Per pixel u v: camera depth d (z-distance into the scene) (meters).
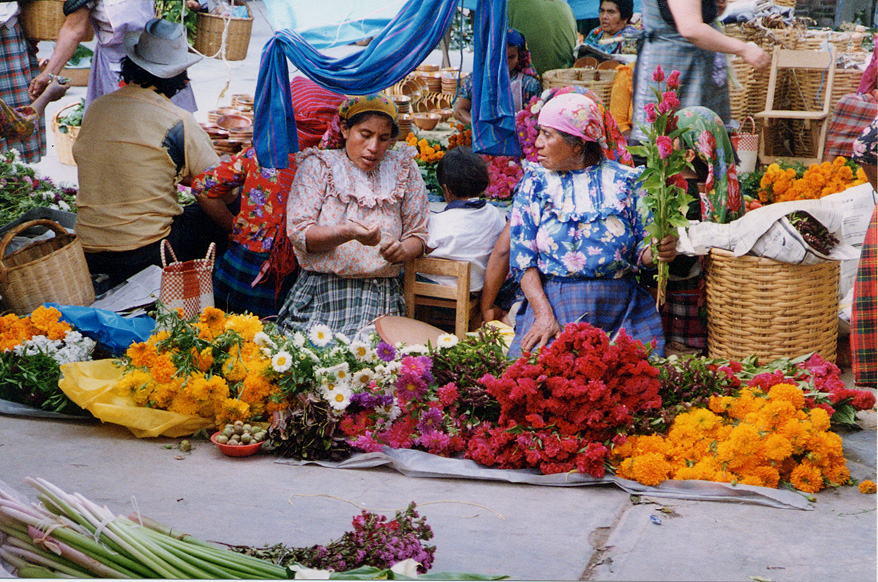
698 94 4.80
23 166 6.18
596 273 4.05
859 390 3.68
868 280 3.17
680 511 2.99
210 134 5.76
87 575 2.31
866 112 5.10
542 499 3.11
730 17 5.72
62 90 5.72
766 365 3.86
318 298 4.45
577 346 3.33
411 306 4.55
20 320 4.06
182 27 4.96
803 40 7.32
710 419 3.26
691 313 4.32
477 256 4.54
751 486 3.06
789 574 2.56
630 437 3.29
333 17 4.18
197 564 2.28
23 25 6.28
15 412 3.83
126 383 3.64
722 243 4.01
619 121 6.16
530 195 4.10
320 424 3.44
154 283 4.69
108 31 6.01
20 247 4.97
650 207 3.89
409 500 3.09
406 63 4.06
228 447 3.44
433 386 3.62
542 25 7.22
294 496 3.11
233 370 3.65
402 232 4.53
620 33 8.05
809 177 5.44
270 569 2.31
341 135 4.41
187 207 5.14
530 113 5.66
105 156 4.79
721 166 4.32
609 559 2.65
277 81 4.23
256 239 4.71
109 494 3.07
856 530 2.84
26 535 2.39
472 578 2.30
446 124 8.55
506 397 3.33
